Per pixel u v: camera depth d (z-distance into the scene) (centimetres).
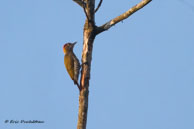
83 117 1055
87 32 1092
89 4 1073
